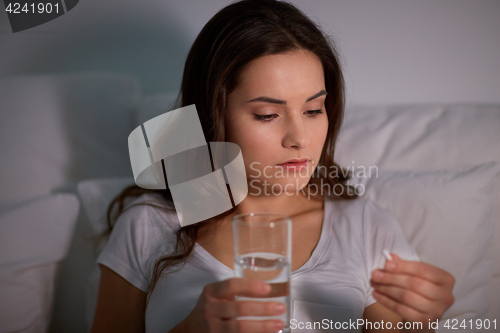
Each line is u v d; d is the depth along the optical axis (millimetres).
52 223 1127
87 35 1495
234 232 601
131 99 1433
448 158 1117
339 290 861
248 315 601
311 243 938
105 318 930
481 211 1005
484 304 987
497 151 1093
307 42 807
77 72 1520
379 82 1322
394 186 1074
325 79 949
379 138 1193
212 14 1403
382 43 1300
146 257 954
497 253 1042
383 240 947
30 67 1509
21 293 1034
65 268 1219
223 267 879
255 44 780
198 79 925
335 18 1307
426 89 1298
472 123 1141
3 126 1306
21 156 1310
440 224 1008
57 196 1171
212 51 853
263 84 783
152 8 1450
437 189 1033
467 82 1267
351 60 1323
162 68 1483
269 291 593
